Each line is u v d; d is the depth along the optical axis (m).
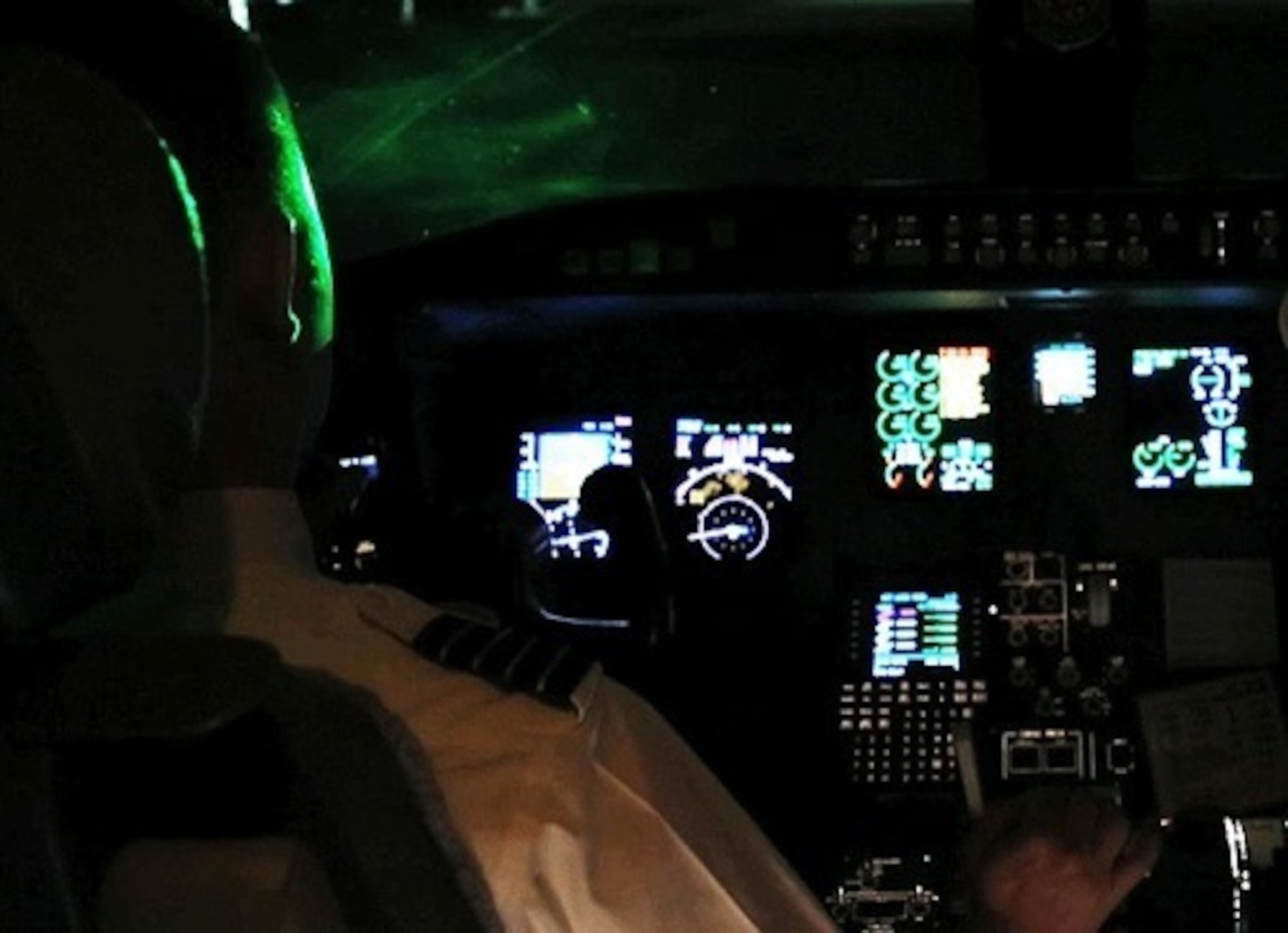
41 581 1.07
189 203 1.17
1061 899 1.58
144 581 1.34
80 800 1.06
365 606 1.34
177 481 1.14
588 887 1.25
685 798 1.30
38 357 1.06
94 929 1.09
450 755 1.26
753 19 4.51
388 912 1.15
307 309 1.37
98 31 1.34
